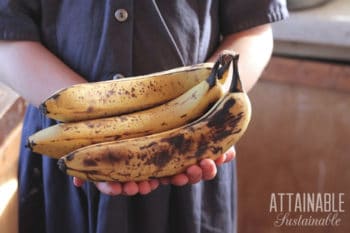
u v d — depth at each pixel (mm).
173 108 617
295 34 1218
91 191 799
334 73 1243
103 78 745
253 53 795
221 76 604
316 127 1319
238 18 807
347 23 1167
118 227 797
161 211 823
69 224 867
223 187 877
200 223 868
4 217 830
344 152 1320
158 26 729
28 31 755
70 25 749
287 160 1378
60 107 590
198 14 759
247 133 1381
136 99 627
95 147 572
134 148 579
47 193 849
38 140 584
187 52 757
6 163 854
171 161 592
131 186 599
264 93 1323
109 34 723
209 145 597
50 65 741
